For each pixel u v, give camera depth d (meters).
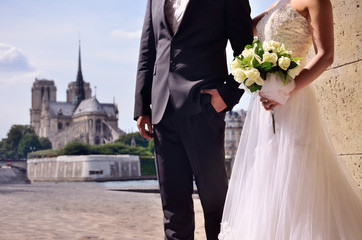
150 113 3.61
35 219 7.22
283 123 3.05
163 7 3.36
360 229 2.97
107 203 11.04
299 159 2.97
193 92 3.13
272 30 3.20
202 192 3.26
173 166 3.33
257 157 3.09
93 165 114.44
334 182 3.07
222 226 3.14
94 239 5.28
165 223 3.40
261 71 2.89
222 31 3.27
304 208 2.89
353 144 3.97
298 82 2.96
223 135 3.28
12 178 136.75
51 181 126.31
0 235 5.39
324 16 3.01
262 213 2.96
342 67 4.02
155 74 3.38
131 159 123.31
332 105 4.19
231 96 3.05
